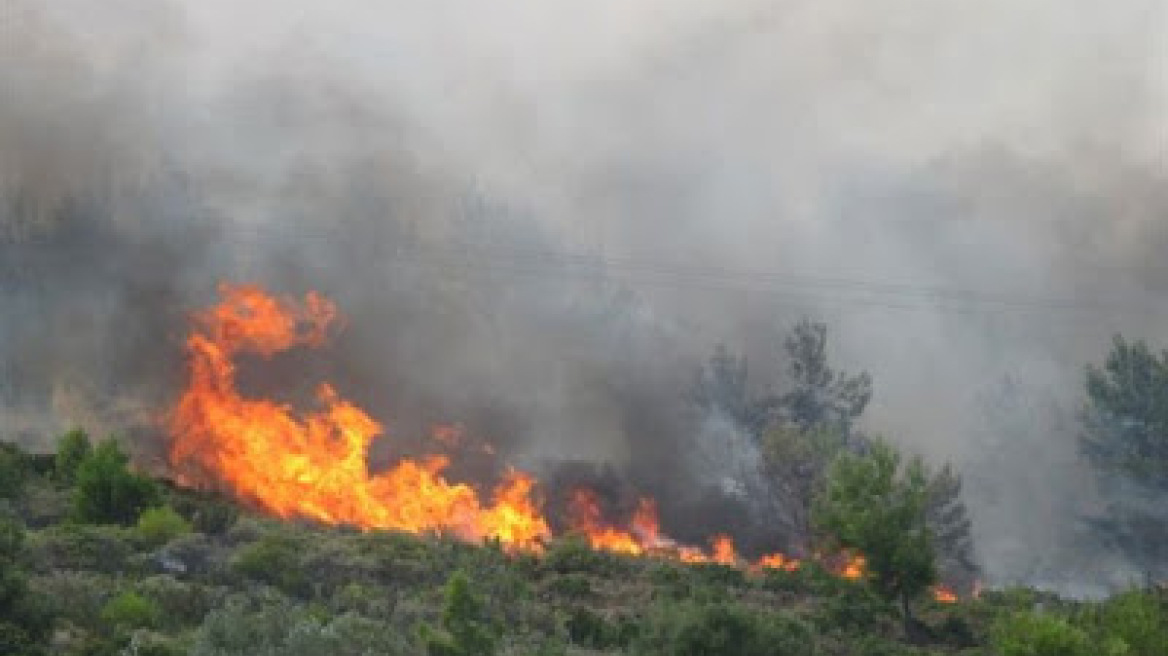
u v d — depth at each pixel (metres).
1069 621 104.56
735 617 95.12
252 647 72.50
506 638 93.31
